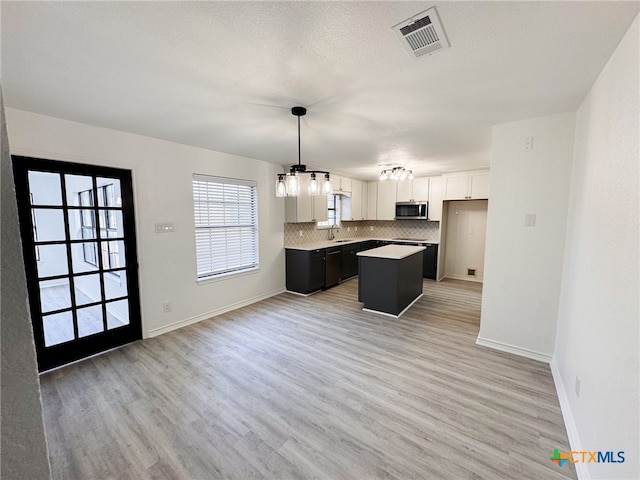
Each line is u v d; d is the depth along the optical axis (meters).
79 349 2.88
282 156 4.39
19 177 2.48
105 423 2.04
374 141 3.45
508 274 2.95
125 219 3.15
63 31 1.40
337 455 1.78
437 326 3.70
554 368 2.62
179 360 2.87
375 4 1.23
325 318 3.99
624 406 1.24
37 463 0.40
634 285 1.20
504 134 2.83
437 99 2.22
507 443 1.85
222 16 1.30
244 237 4.58
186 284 3.73
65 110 2.44
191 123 2.78
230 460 1.75
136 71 1.79
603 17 1.30
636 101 1.26
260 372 2.66
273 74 1.83
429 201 6.36
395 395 2.33
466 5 1.23
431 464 1.71
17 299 0.37
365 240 6.89
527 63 1.70
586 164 2.08
